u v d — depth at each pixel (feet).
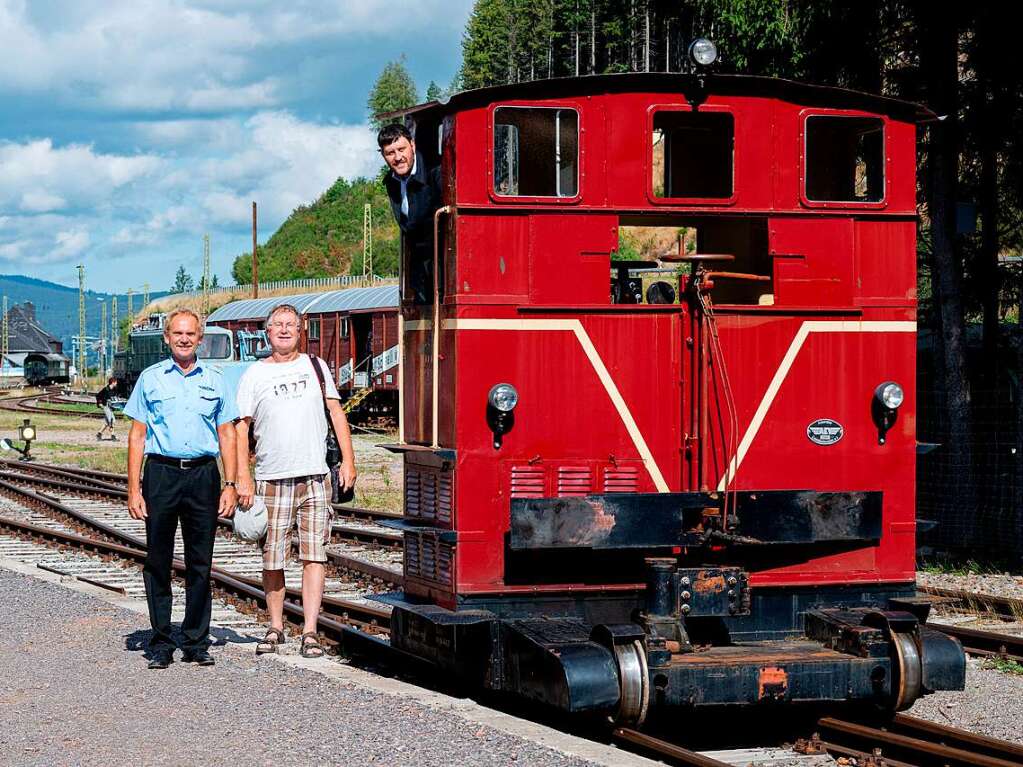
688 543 24.48
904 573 26.45
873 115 26.40
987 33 54.65
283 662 29.63
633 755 22.20
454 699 26.61
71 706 25.05
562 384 25.18
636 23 249.96
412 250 28.27
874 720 25.71
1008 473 60.59
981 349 66.69
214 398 29.04
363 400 143.23
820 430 26.03
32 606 37.27
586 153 25.39
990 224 62.39
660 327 25.55
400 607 26.40
